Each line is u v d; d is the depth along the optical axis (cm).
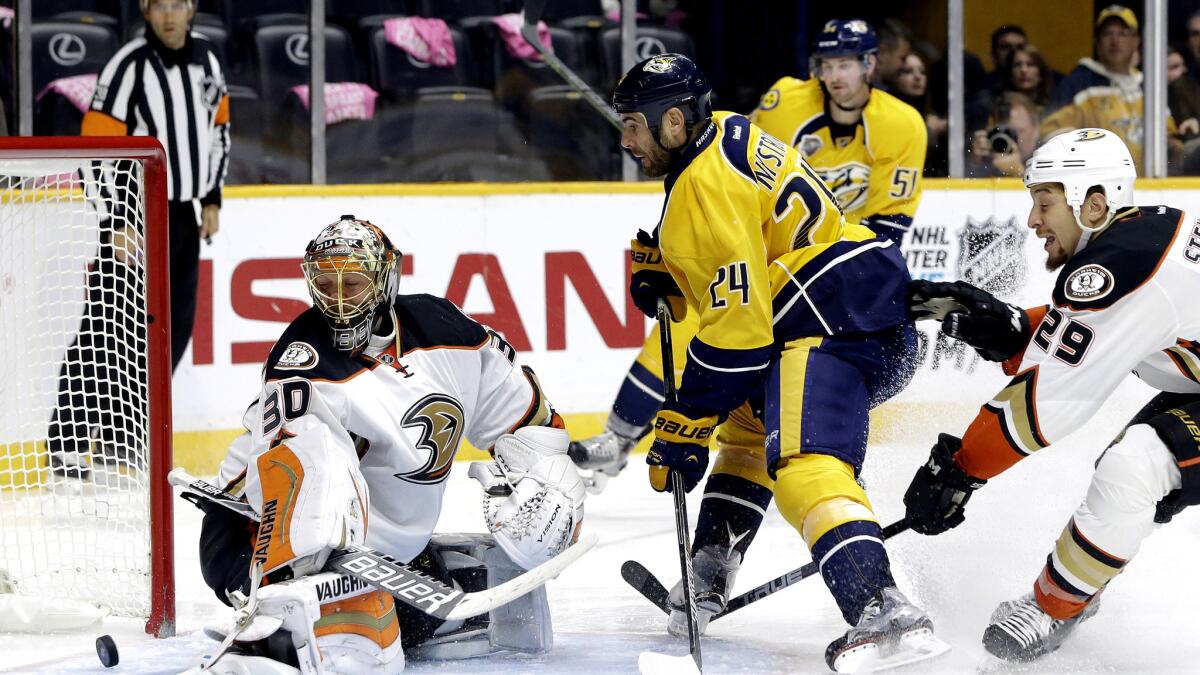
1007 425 1062
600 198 2228
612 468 1812
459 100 2398
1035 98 2500
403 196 2159
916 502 1120
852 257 1122
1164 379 1097
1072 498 1612
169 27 2025
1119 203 1062
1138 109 2512
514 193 2195
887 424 1983
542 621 1133
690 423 1121
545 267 2214
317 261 1021
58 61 2252
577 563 1533
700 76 1116
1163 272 1028
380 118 2375
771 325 1097
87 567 1430
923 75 2469
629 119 1120
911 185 1961
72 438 1639
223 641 990
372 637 1007
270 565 977
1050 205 1077
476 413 1135
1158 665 1080
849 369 1104
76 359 1856
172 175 2036
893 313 1124
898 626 1006
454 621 1121
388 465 1070
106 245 1733
